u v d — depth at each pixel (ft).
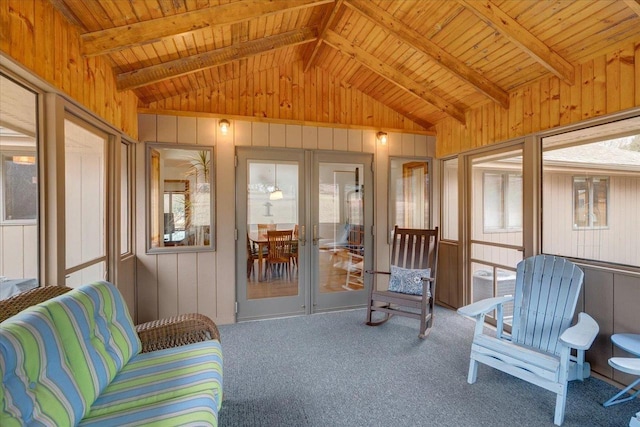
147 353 6.05
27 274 6.75
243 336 10.75
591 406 6.97
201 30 8.36
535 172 10.08
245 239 12.42
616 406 6.97
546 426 6.33
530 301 8.34
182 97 11.93
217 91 12.30
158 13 7.48
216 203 12.09
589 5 7.23
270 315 12.69
